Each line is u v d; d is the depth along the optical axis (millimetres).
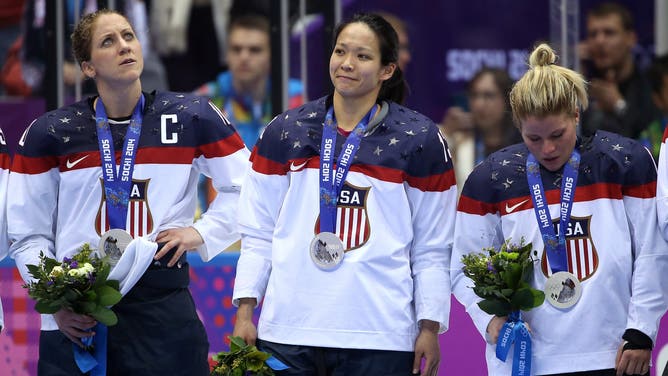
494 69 27703
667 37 29031
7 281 21031
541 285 15156
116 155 16031
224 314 20797
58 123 16078
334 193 15094
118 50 15805
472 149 27875
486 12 28188
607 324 15000
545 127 14570
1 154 16812
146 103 16312
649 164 15203
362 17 15359
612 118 27672
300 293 15062
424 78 28234
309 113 15594
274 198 15609
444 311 15281
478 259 14953
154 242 15930
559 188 15227
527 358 14891
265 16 28844
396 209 15156
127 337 15898
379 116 15336
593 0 28547
